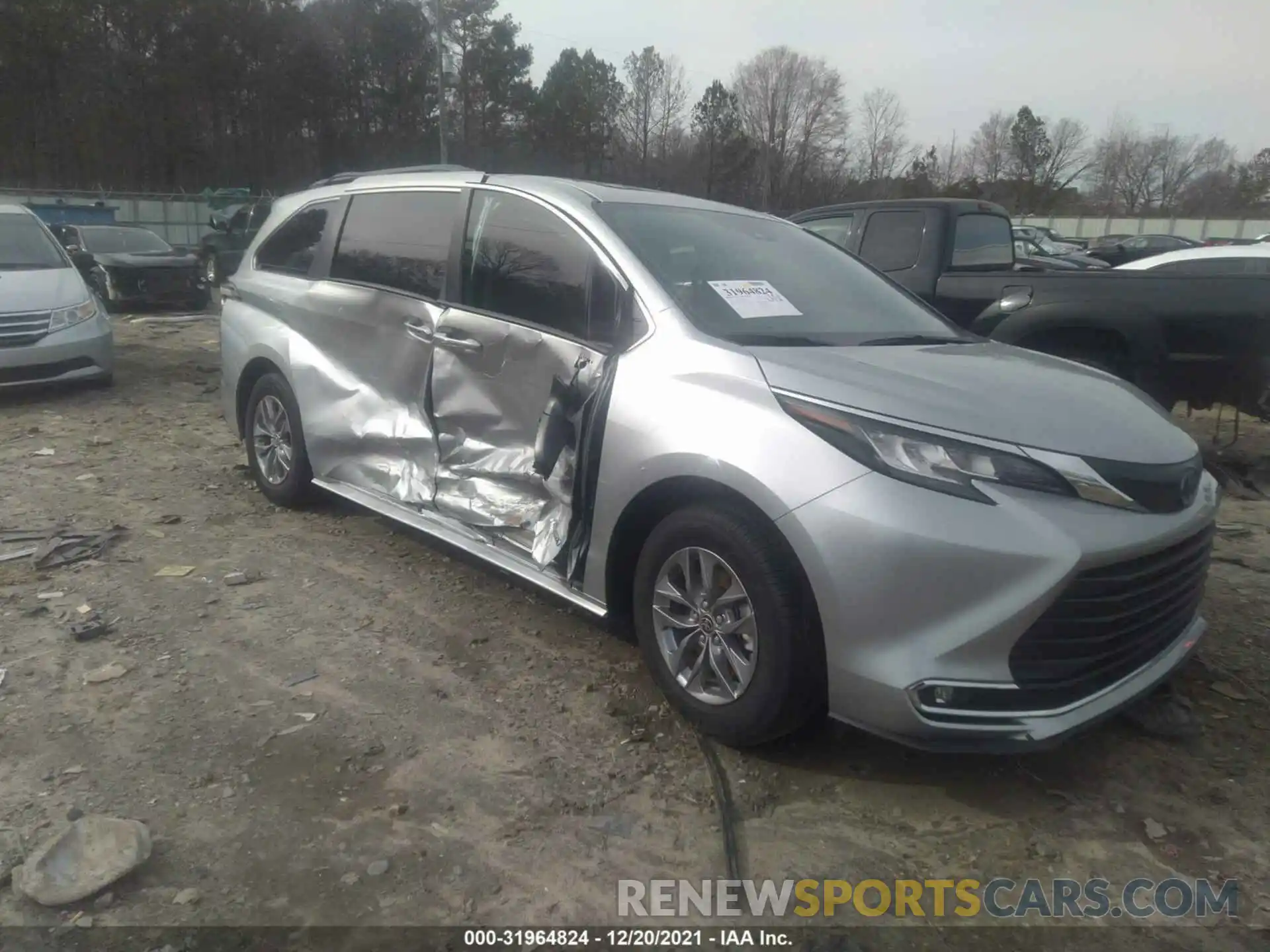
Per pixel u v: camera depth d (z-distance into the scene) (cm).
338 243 521
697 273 385
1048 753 341
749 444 309
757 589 307
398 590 458
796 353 339
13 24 4300
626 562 366
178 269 1656
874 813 306
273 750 324
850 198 5931
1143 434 318
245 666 380
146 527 534
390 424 464
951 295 736
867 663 287
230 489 609
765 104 6012
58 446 711
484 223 434
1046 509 285
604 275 378
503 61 5366
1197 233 4984
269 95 5084
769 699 308
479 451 418
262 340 550
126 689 360
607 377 358
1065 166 6956
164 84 4734
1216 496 346
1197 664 410
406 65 5291
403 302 461
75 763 313
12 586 448
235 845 278
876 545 282
